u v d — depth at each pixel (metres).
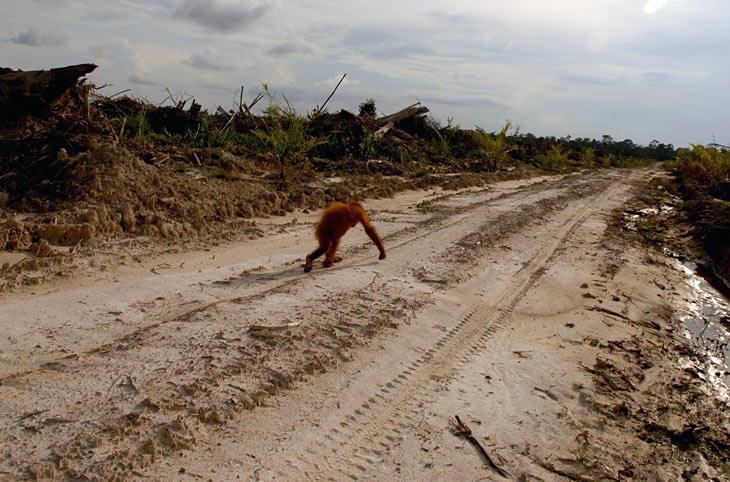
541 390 5.36
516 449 4.36
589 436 4.67
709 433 5.05
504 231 12.32
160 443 3.93
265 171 17.20
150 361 5.06
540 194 20.45
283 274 8.09
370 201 15.84
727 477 4.45
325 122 27.34
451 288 8.08
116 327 5.85
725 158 27.11
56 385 4.53
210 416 4.29
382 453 4.16
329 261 8.61
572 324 7.23
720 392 6.01
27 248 7.90
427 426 4.55
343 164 22.39
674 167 37.16
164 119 21.30
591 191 23.66
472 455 4.23
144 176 11.24
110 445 3.84
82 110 14.77
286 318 6.31
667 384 5.97
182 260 8.46
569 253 11.13
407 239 10.89
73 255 7.87
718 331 7.98
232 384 4.78
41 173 10.90
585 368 5.96
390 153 26.88
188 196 11.49
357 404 4.77
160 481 3.58
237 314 6.33
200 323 6.01
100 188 10.23
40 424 3.98
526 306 7.73
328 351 5.61
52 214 9.11
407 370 5.48
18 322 5.75
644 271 10.59
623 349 6.66
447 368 5.62
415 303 7.23
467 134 36.78
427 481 3.89
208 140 20.31
